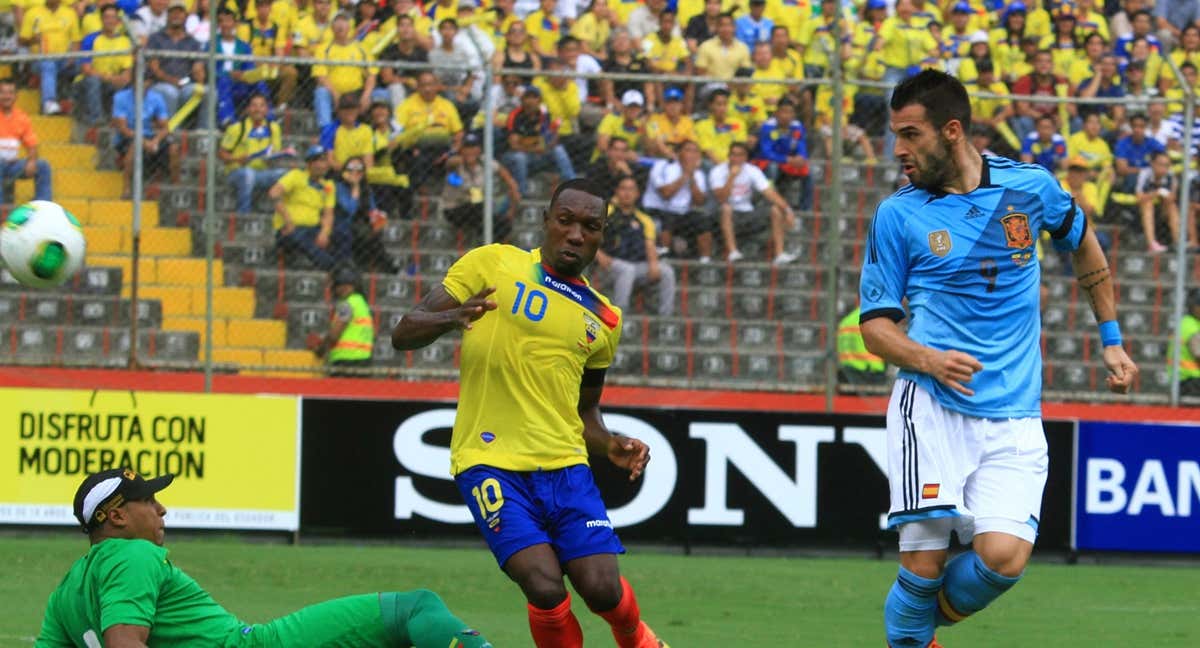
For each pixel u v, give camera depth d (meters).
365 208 52.03
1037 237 21.53
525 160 53.00
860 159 57.16
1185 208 48.81
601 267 52.00
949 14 61.34
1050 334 54.84
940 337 21.16
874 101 57.78
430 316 20.81
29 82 55.19
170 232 53.19
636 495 44.53
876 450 45.19
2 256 30.44
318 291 52.06
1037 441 21.31
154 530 19.91
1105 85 61.09
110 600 18.86
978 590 21.20
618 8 61.69
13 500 42.97
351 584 36.81
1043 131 56.72
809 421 45.03
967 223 21.05
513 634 30.34
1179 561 45.53
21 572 36.62
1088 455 45.31
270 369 49.09
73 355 52.31
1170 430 45.59
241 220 53.22
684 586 38.12
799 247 54.56
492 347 21.55
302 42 55.81
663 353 52.19
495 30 60.97
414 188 52.41
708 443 44.72
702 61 59.00
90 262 52.94
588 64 57.97
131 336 48.56
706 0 60.78
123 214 53.75
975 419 21.11
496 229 52.72
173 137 53.69
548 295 21.72
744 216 53.44
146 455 43.47
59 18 57.38
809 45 59.59
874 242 21.48
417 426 44.47
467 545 44.53
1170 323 56.00
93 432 43.28
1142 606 36.69
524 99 52.81
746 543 44.72
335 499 44.12
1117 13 64.44
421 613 20.36
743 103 54.94
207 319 45.03
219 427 43.81
